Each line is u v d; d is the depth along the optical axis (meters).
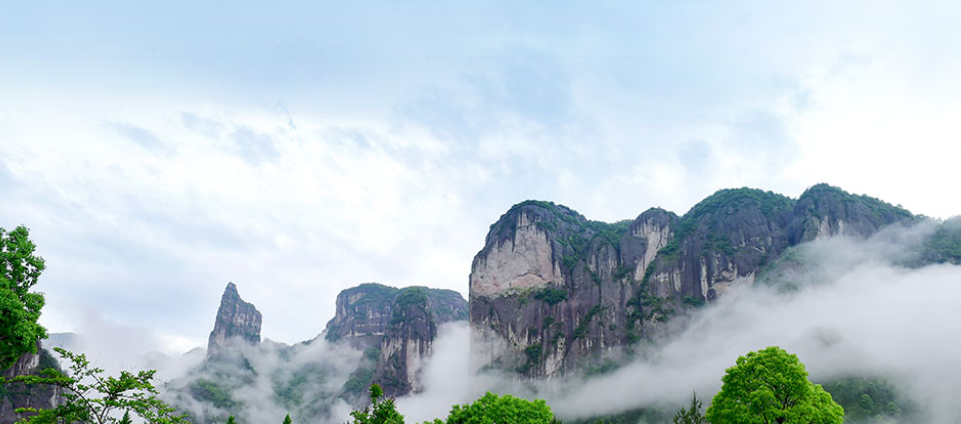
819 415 50.81
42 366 112.56
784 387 52.44
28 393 105.31
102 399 41.19
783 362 53.00
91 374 41.50
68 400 41.50
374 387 69.69
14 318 43.38
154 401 42.75
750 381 53.62
